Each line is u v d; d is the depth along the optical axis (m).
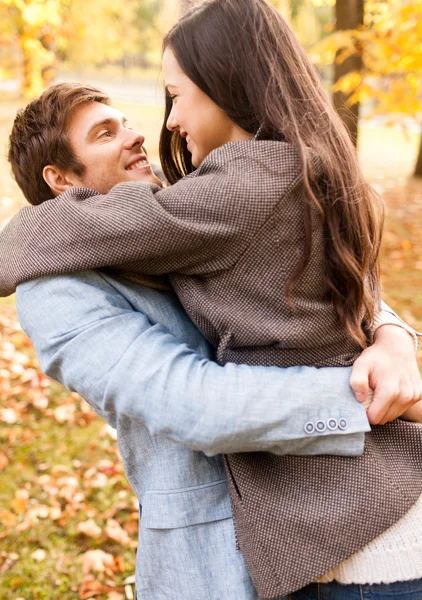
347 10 5.12
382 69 4.77
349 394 0.96
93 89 1.25
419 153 9.84
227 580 1.04
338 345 1.02
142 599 1.12
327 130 1.01
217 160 0.98
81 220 0.96
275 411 0.91
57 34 7.95
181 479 1.06
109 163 1.21
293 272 0.95
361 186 1.04
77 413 3.35
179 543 1.05
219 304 0.99
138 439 1.11
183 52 1.03
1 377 3.59
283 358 0.99
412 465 1.04
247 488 1.00
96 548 2.47
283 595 0.96
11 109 13.05
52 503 2.70
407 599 0.99
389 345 1.06
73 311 0.98
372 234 1.09
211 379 0.92
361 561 0.97
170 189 0.98
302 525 0.96
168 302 1.12
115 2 14.42
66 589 2.28
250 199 0.92
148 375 0.92
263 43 1.00
